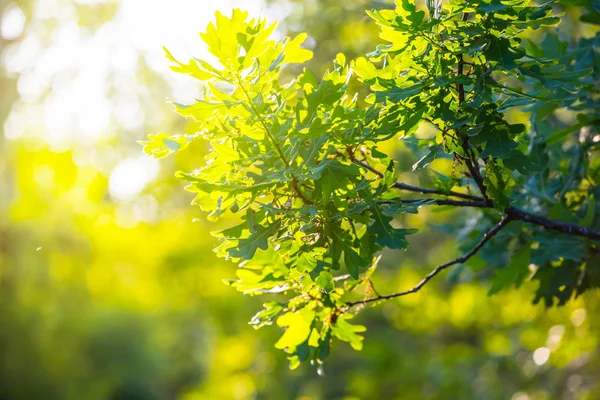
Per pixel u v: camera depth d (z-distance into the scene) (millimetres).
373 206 2518
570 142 4590
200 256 11719
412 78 2447
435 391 11609
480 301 8648
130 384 28484
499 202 2756
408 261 10305
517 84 4832
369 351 11977
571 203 3857
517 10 2369
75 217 14750
